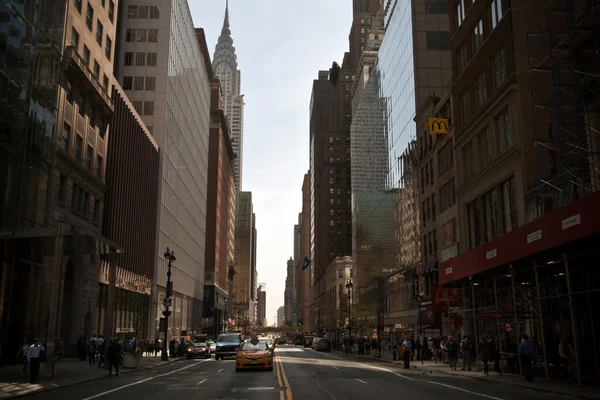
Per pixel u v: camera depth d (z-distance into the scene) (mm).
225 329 164250
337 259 138250
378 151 89688
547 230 21969
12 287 35906
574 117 32812
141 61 80688
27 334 37250
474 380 26062
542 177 30906
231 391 20297
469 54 44812
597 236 19281
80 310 46906
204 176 123312
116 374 29297
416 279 60406
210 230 136750
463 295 35719
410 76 69562
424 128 61156
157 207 76625
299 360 47594
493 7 40438
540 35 35156
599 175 28203
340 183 184125
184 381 25125
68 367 34469
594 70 29031
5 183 33594
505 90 36531
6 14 33625
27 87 36062
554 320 27391
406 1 73062
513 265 26859
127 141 62188
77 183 46625
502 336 35688
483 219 41344
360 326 83812
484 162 41375
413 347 47562
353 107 122375
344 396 18562
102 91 51781
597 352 24844
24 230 26938
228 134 161250
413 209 65750
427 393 19609
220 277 153125
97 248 33594
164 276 79938
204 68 121375
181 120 92938
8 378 25438
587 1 31672
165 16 82062
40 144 38312
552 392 19797
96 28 53062
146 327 69375
